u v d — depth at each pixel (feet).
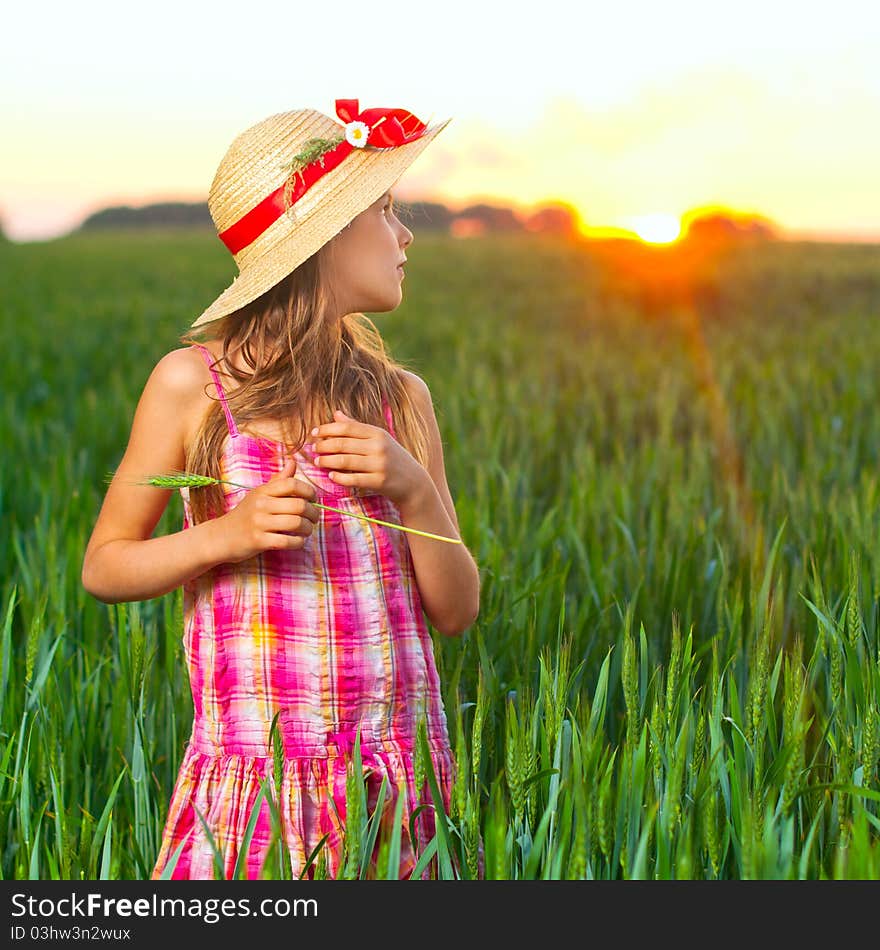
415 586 8.18
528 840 7.83
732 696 8.68
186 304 81.30
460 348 48.98
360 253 8.14
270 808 7.12
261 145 8.13
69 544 14.90
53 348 51.29
